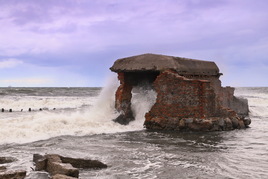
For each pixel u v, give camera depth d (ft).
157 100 62.90
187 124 58.85
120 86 71.10
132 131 59.00
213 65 76.07
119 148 41.81
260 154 38.93
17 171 27.04
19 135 47.16
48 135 49.57
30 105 112.98
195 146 44.01
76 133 52.95
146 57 67.31
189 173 30.17
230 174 29.94
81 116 67.46
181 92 60.08
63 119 58.23
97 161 32.07
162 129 61.05
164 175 29.45
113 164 33.35
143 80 74.49
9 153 37.35
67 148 40.96
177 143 46.34
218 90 75.20
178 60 65.77
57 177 25.44
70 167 28.19
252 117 92.89
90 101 143.95
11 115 77.92
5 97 165.07
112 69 71.26
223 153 39.29
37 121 55.21
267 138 51.55
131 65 68.23
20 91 255.29
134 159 35.60
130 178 28.40
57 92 272.51
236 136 53.57
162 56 65.31
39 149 39.91
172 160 35.32
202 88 58.18
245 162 34.76
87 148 41.37
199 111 58.39
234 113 65.62
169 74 61.41
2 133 46.09
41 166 30.58
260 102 141.18
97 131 55.88
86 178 28.19
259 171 31.12
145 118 63.98
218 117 61.52
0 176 25.84
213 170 31.35
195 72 67.62
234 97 81.20
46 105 117.19
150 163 33.88
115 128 60.29
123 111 69.51
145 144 45.16
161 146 43.78
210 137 52.24
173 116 60.80
